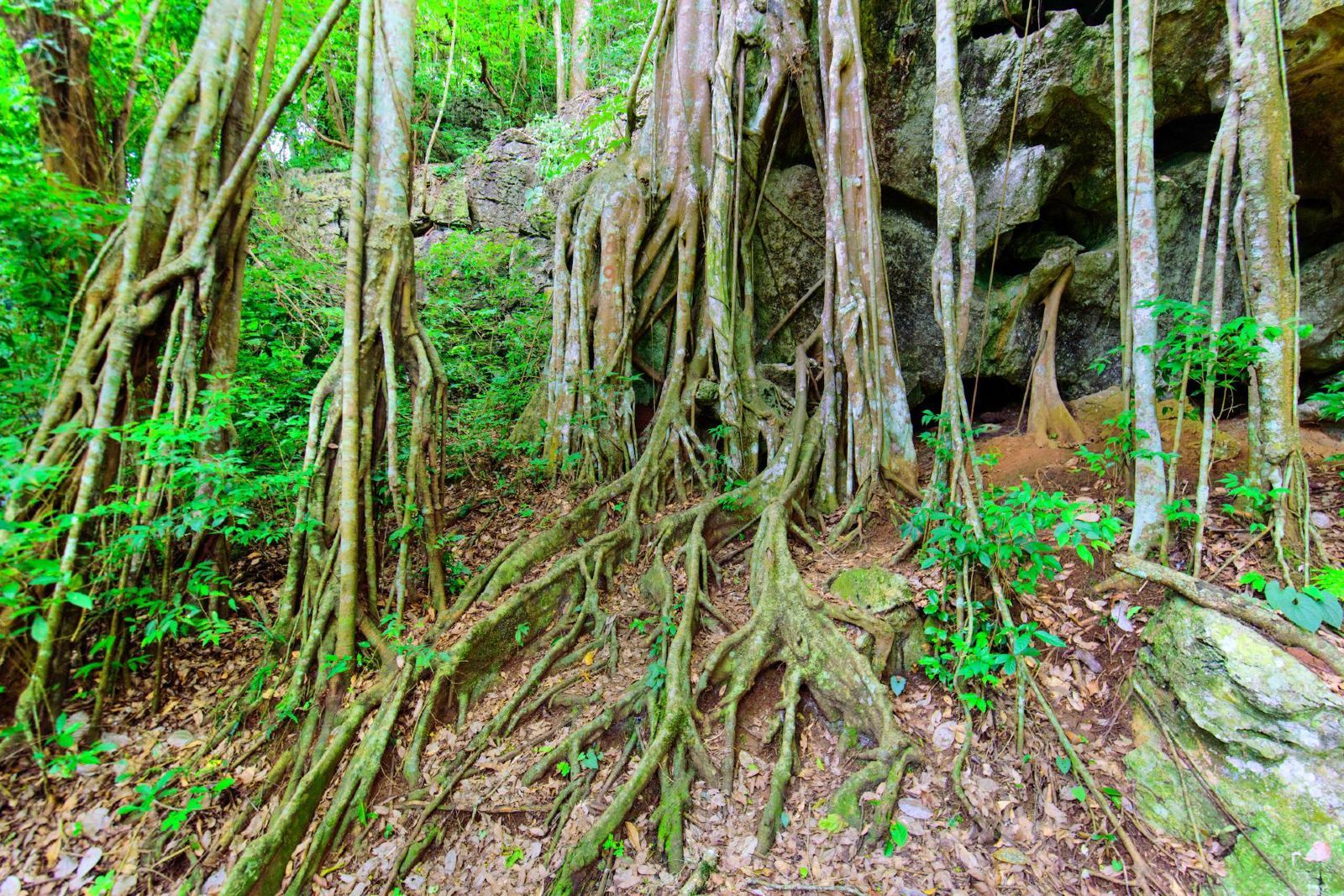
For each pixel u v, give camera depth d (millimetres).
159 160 4617
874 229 6336
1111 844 3318
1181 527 4422
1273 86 4047
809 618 4645
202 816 3717
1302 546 3975
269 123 4922
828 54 6496
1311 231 6398
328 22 5055
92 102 5418
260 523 5656
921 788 3752
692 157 7641
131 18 5574
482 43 15969
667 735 4031
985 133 6801
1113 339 6938
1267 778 3191
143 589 4320
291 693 4391
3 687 3768
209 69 4789
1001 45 6441
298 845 3670
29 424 4344
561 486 7148
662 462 6906
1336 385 5012
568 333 7566
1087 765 3666
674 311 7867
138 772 3895
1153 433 4480
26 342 4605
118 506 3930
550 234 12570
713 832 3734
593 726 4273
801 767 4090
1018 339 7090
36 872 3336
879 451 6141
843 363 6559
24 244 4367
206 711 4418
